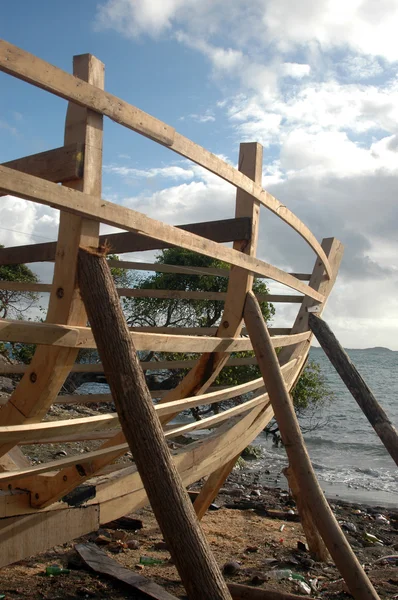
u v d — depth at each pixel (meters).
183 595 4.45
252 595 4.25
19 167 2.93
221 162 3.59
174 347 3.49
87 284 2.72
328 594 4.81
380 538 7.57
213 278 13.90
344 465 15.34
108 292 2.74
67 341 2.77
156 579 4.75
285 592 4.63
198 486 9.95
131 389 2.69
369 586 3.93
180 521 2.72
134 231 2.91
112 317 2.71
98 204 2.70
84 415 12.23
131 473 4.05
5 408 3.07
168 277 13.88
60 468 3.21
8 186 2.29
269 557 5.81
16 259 5.57
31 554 3.41
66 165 2.72
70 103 2.80
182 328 6.33
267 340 4.25
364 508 9.73
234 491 9.55
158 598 4.13
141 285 14.45
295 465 4.17
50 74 2.49
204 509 5.72
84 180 2.72
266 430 17.33
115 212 2.78
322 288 6.34
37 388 2.91
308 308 6.10
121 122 2.84
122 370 2.68
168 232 3.12
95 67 2.80
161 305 14.06
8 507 3.46
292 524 7.36
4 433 2.74
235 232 4.25
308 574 5.37
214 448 4.61
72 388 13.75
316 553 5.83
